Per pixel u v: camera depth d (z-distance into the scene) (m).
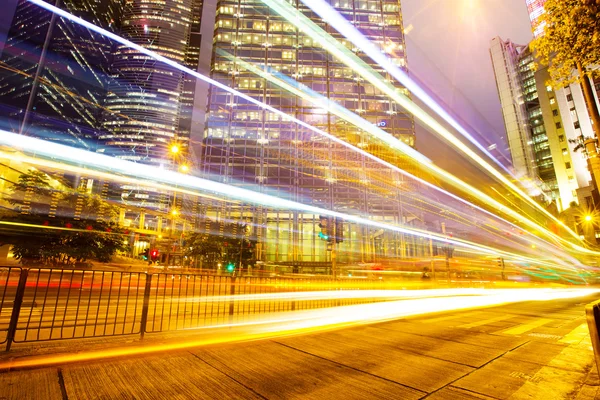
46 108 169.62
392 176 68.44
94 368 4.32
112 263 41.38
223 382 4.04
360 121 71.06
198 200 60.31
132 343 5.68
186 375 4.22
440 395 3.78
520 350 5.84
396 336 6.89
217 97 68.81
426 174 76.94
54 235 25.33
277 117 68.81
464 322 8.92
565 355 5.50
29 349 5.05
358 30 76.75
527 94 117.38
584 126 81.62
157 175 56.31
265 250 61.12
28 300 11.12
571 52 7.94
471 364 4.97
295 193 64.75
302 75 72.19
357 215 64.81
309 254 61.53
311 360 5.05
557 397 3.71
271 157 66.44
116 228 29.94
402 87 74.69
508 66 122.31
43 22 181.75
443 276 43.88
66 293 14.28
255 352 5.41
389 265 57.03
